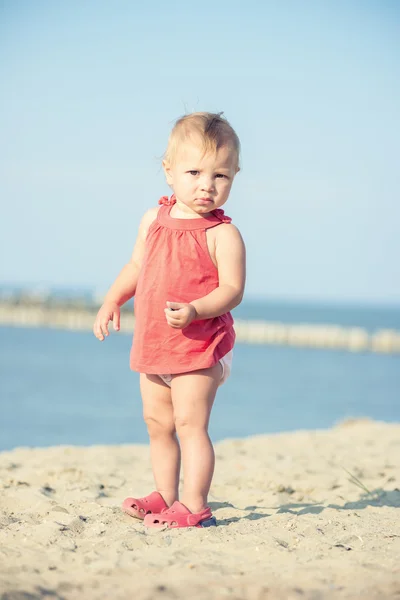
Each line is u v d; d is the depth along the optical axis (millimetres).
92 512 3279
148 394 3193
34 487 4219
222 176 3066
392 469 5141
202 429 3047
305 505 3969
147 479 4723
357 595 2086
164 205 3268
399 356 38562
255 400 16625
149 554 2492
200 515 2984
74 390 17406
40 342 37594
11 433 11227
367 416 14383
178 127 3098
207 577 2230
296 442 6797
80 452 6219
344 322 93125
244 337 51000
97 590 2105
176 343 3018
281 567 2359
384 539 2775
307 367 28047
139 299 3121
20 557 2398
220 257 3061
